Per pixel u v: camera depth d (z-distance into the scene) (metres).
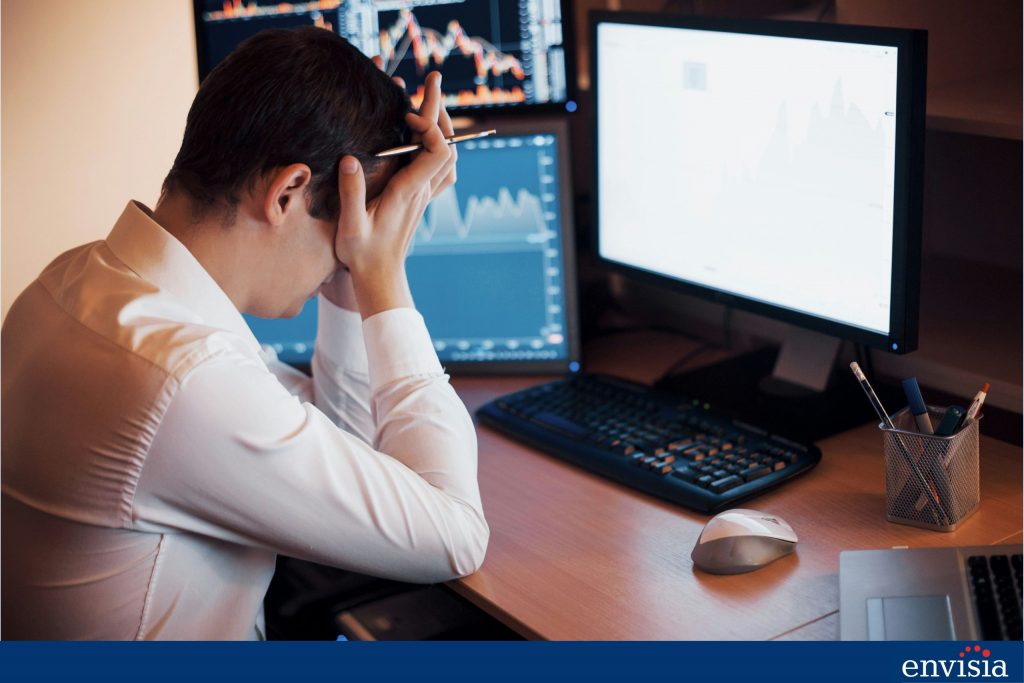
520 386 1.63
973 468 1.16
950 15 1.41
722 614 1.02
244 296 1.13
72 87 1.72
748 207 1.40
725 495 1.21
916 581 0.99
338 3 1.69
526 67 1.66
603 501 1.26
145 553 1.02
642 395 1.48
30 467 1.02
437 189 1.23
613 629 1.01
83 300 1.04
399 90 1.17
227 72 1.05
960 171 1.60
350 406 1.40
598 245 1.66
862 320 1.30
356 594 1.72
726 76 1.38
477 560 1.12
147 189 1.82
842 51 1.24
